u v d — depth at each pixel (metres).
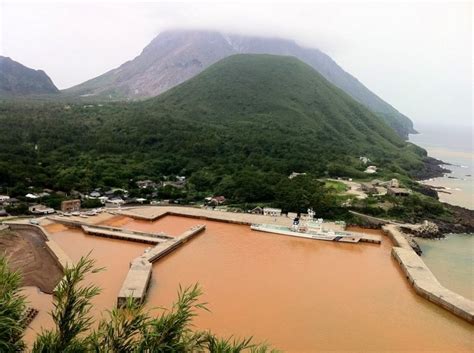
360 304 61.81
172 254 80.94
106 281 65.50
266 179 128.88
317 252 85.75
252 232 98.25
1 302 17.20
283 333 52.16
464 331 54.94
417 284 66.69
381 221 106.75
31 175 119.50
